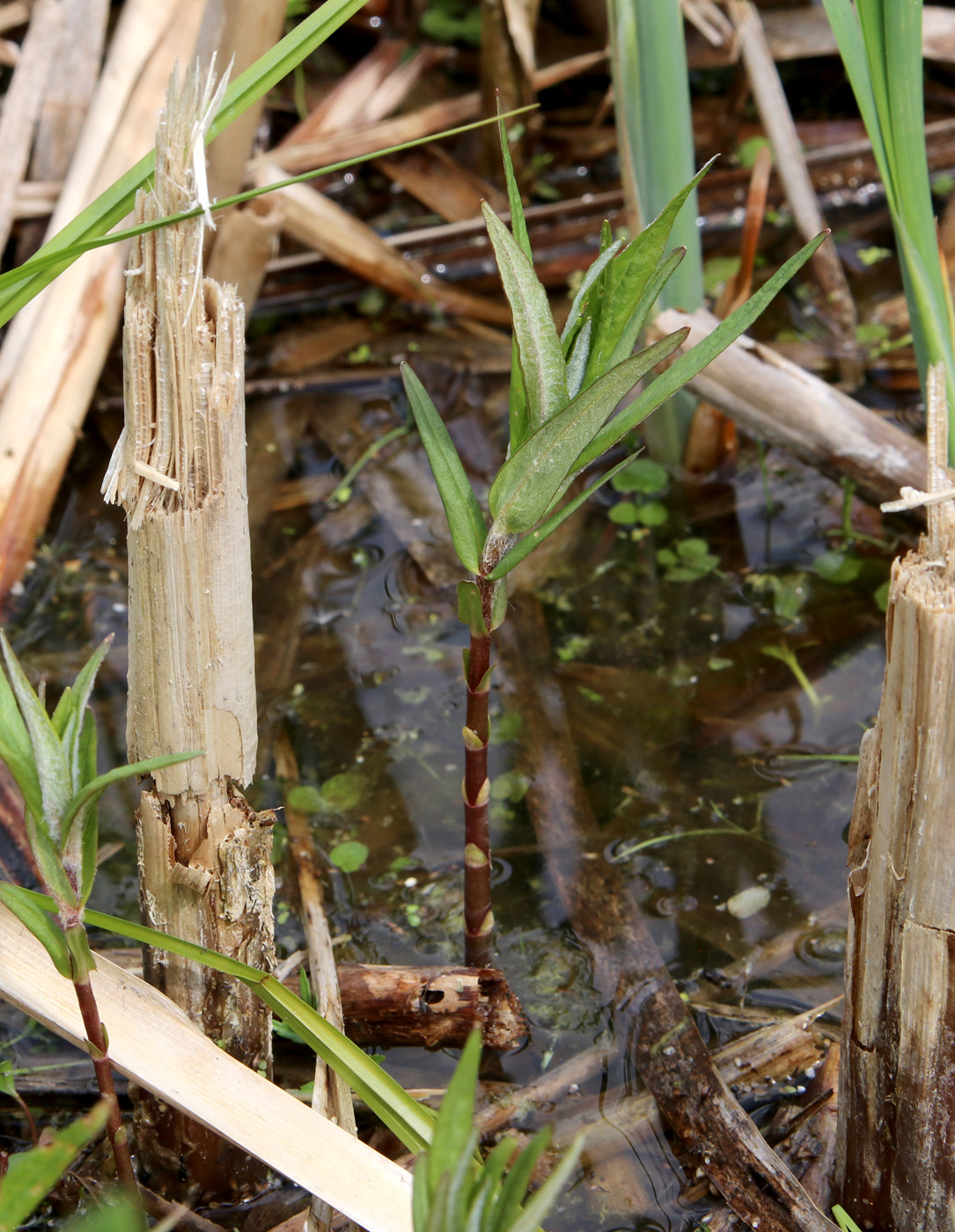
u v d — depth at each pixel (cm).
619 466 114
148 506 109
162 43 264
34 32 293
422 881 188
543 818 197
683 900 183
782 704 218
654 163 234
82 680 93
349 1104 133
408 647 233
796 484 269
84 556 256
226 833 125
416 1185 73
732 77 372
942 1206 123
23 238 281
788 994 169
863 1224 134
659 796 201
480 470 271
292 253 325
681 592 243
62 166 286
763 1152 140
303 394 296
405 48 361
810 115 371
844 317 302
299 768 208
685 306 246
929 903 108
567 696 221
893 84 162
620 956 172
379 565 252
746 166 350
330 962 159
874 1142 126
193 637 113
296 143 337
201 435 107
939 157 350
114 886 190
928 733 102
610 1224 140
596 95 381
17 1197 73
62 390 249
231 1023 133
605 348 110
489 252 333
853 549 251
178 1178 142
